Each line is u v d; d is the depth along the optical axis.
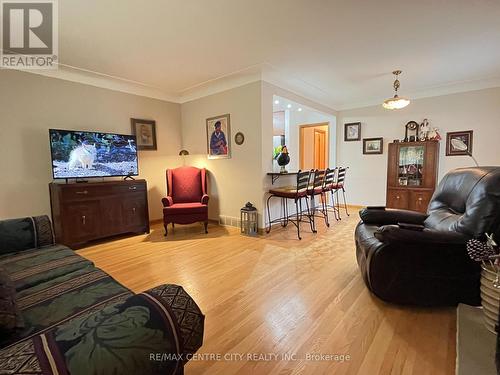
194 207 3.72
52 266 1.49
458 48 2.85
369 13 2.17
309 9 2.10
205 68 3.37
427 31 2.48
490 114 3.96
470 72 3.62
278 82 3.86
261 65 3.30
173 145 4.70
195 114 4.53
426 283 1.73
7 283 0.99
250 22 2.28
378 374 1.25
